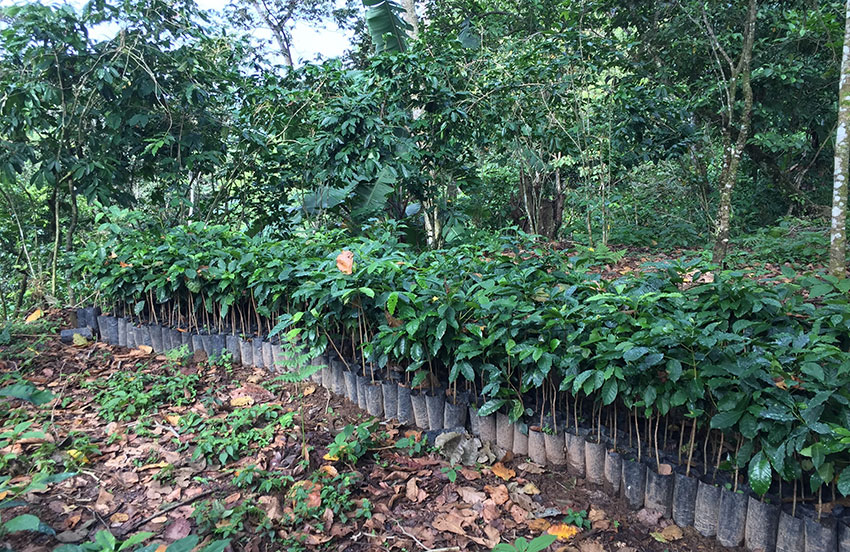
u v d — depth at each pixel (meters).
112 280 4.37
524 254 4.36
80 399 3.52
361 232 5.55
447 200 7.00
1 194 5.41
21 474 2.62
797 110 7.76
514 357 2.82
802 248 5.98
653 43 7.81
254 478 2.67
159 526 2.33
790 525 2.12
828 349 2.16
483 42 7.57
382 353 3.21
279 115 6.30
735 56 7.47
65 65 5.15
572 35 6.28
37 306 5.30
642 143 7.51
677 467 2.46
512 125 6.41
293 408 3.45
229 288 4.04
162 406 3.42
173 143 5.79
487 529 2.42
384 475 2.80
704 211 8.59
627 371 2.35
